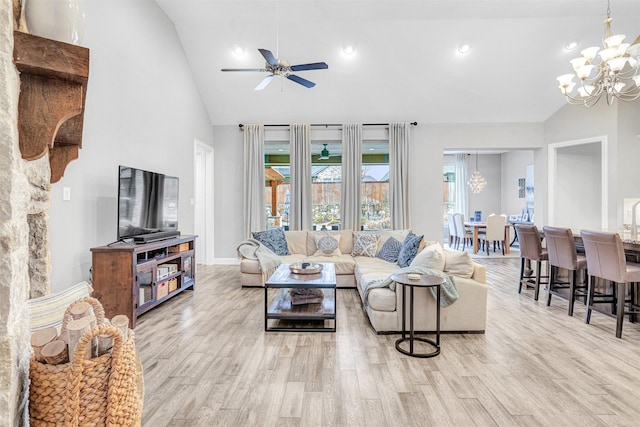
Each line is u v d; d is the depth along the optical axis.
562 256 3.61
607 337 2.94
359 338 2.91
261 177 6.28
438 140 6.34
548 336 2.96
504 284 4.93
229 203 6.42
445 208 10.33
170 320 3.36
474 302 3.00
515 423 1.79
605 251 3.04
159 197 3.92
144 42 3.99
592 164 6.28
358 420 1.82
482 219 10.08
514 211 9.51
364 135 6.34
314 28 4.68
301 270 3.52
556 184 6.23
